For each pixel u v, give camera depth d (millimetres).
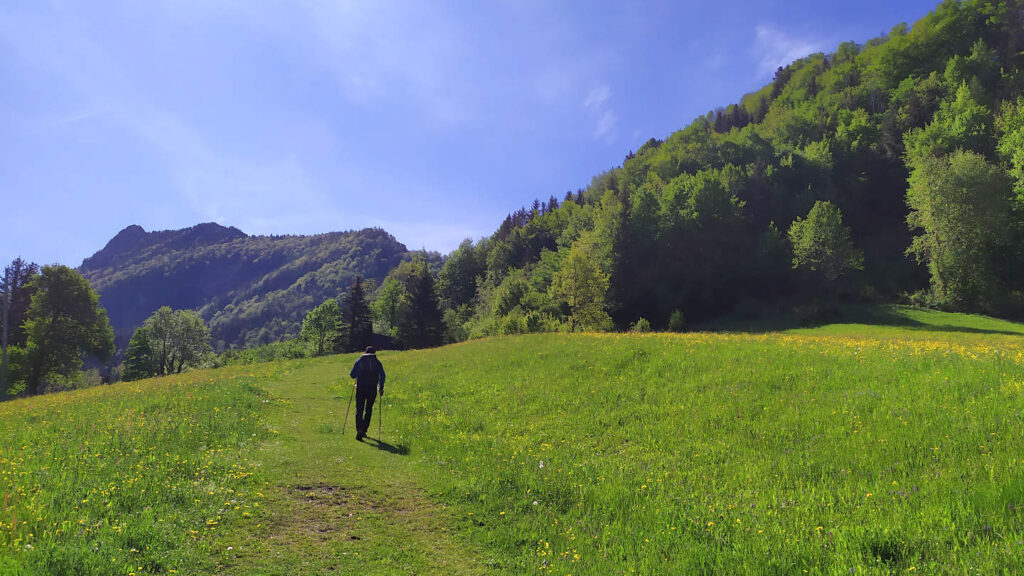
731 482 7570
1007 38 114875
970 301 60938
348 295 84062
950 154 77500
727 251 91000
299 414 13938
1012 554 3795
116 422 11047
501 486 7605
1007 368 12070
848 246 73125
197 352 82125
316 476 7949
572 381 16875
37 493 5824
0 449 8258
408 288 81875
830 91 142250
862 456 7801
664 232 92062
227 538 5461
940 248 62531
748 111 190250
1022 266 64062
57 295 52156
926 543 4324
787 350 17656
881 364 14242
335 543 5578
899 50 129375
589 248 88062
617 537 5660
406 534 5934
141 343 74062
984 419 8500
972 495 5176
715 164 122500
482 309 104938
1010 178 62219
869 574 3912
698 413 12156
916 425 8844
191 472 7453
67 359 53062
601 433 11680
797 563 4410
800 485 6926
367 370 11281
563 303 68125
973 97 95062
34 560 4230
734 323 77062
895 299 71750
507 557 5336
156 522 5469
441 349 32656
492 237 180750
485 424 13039
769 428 10383
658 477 8047
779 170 108562
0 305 51062
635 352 19203
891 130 110438
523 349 24641
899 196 101688
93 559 4371
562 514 6621
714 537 5281
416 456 9602
